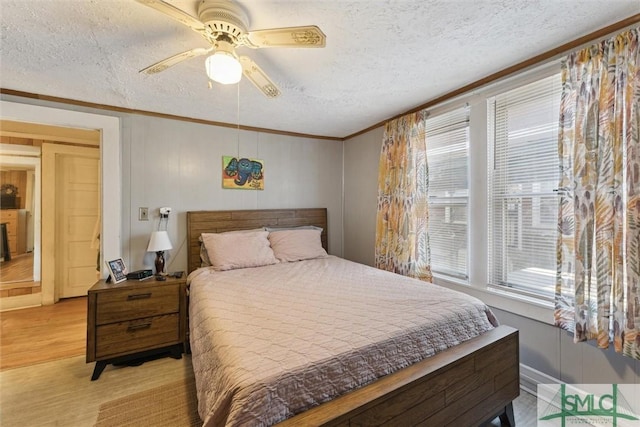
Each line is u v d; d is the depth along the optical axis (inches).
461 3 52.9
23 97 92.0
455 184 99.5
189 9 53.6
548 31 62.4
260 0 51.3
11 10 53.2
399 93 96.0
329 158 152.9
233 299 72.7
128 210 107.8
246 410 37.5
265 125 130.6
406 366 52.3
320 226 148.0
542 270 76.5
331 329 54.7
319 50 68.6
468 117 94.3
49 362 92.3
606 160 60.2
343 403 42.6
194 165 119.5
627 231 56.7
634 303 55.8
